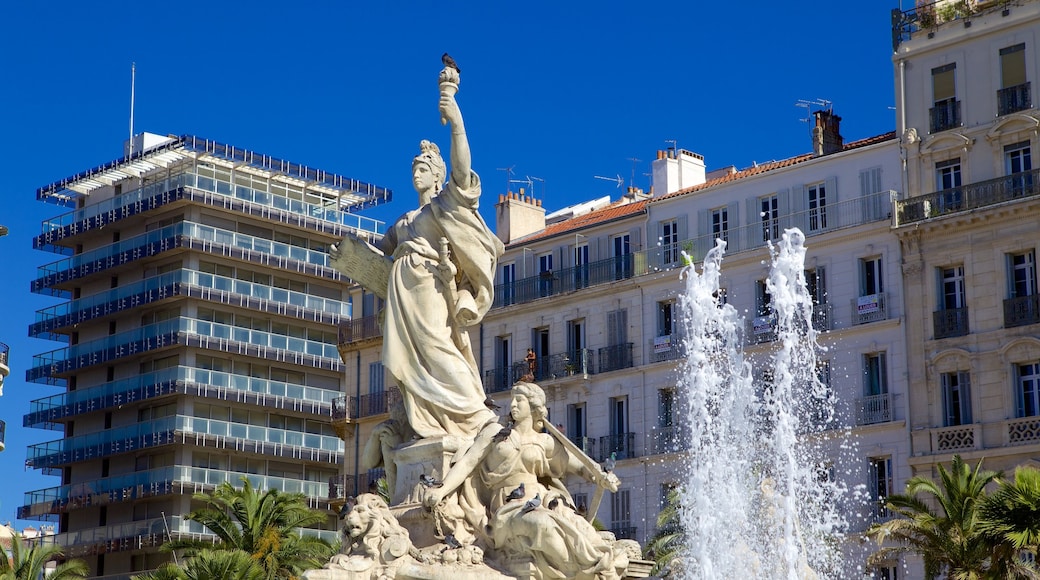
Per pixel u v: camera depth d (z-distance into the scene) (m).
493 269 14.13
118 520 69.75
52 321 75.31
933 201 44.88
